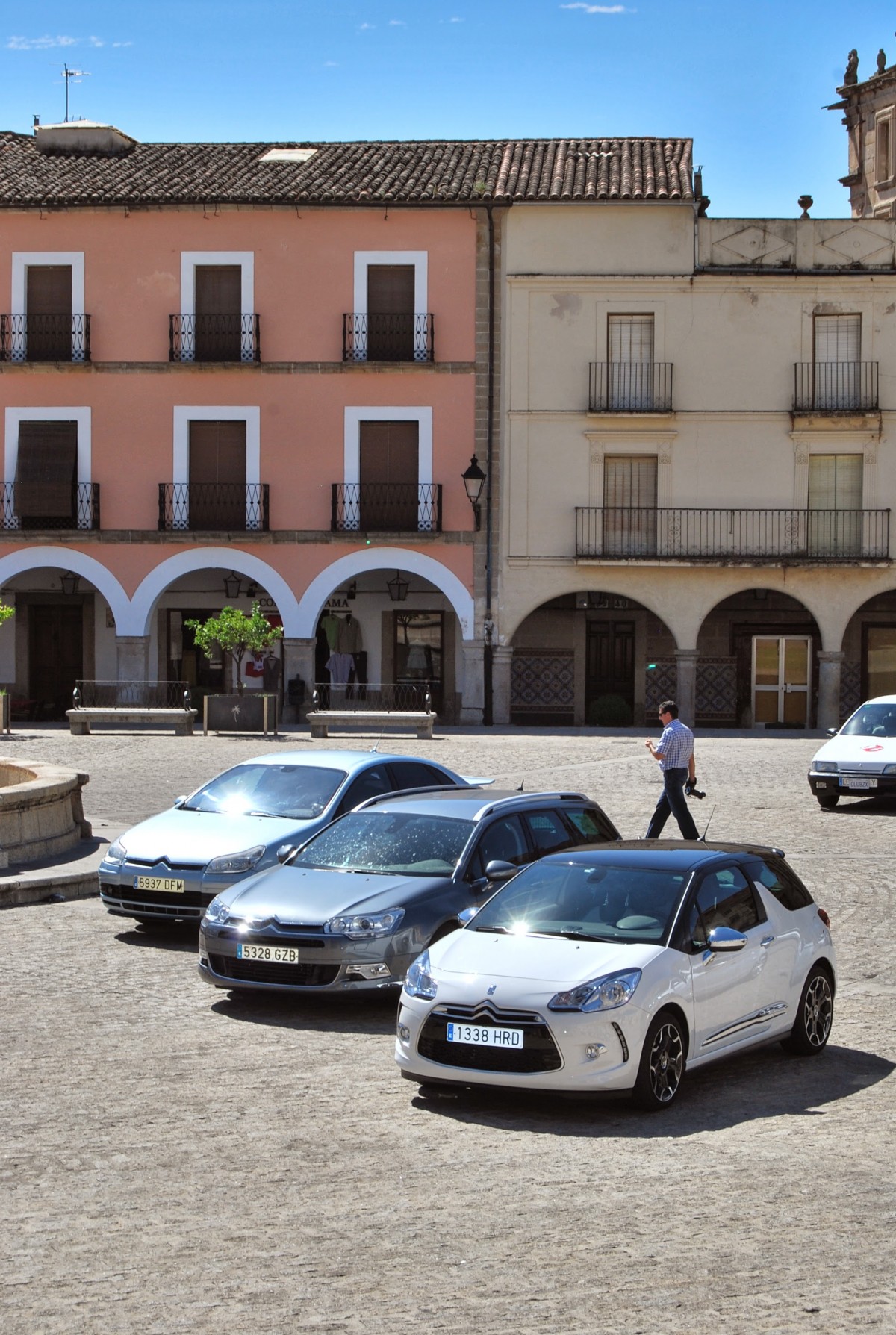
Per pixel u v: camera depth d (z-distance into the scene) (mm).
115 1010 10016
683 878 8602
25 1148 7129
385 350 35156
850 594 34750
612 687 36812
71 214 35469
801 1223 6055
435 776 14055
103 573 35406
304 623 35188
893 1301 5277
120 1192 6500
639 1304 5246
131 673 35438
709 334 34750
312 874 10773
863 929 12984
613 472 35000
